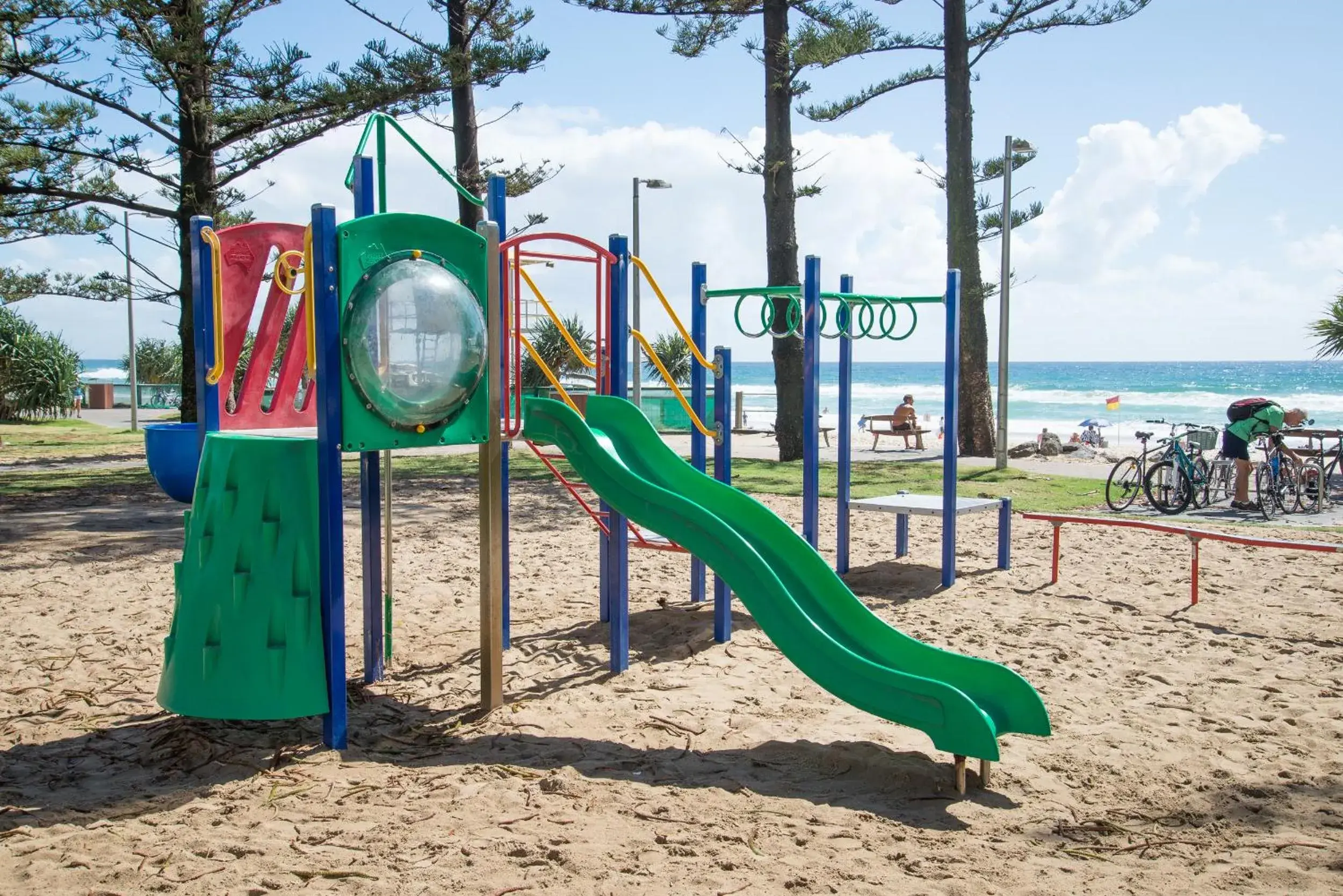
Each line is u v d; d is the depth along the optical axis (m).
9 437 26.00
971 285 21.77
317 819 3.74
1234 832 3.69
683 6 20.61
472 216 18.47
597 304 6.18
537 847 3.47
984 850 3.52
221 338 5.15
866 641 5.01
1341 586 8.19
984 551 9.88
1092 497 14.18
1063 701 5.28
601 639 6.59
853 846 3.54
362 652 6.27
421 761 4.41
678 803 3.91
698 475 5.76
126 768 4.34
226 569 4.48
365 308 4.44
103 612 7.14
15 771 4.30
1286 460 13.35
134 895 3.13
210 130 18.95
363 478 5.56
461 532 10.87
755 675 5.79
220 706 4.41
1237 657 6.09
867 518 12.09
